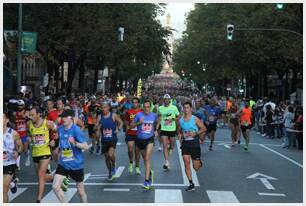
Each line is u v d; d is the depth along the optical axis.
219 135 31.00
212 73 68.44
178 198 11.28
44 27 32.94
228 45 49.22
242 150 22.66
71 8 33.34
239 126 24.20
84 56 43.59
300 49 37.91
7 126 10.28
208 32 53.38
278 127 30.47
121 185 12.91
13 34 27.44
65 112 9.52
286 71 53.69
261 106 38.16
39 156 11.04
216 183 13.50
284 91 54.50
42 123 11.08
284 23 39.88
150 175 12.52
